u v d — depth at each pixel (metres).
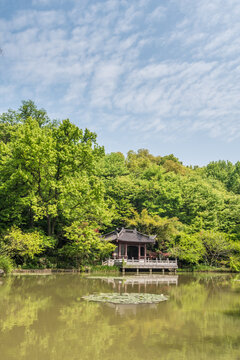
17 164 32.53
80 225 37.34
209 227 54.84
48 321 11.20
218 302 16.45
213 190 66.62
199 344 8.89
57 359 7.55
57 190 33.78
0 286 20.02
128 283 24.84
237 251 46.28
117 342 8.98
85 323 11.03
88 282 24.03
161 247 48.97
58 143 34.25
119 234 44.78
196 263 46.31
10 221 34.75
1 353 7.91
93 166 37.66
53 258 34.78
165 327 10.75
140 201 64.25
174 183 68.44
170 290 21.09
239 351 8.34
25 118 48.88
